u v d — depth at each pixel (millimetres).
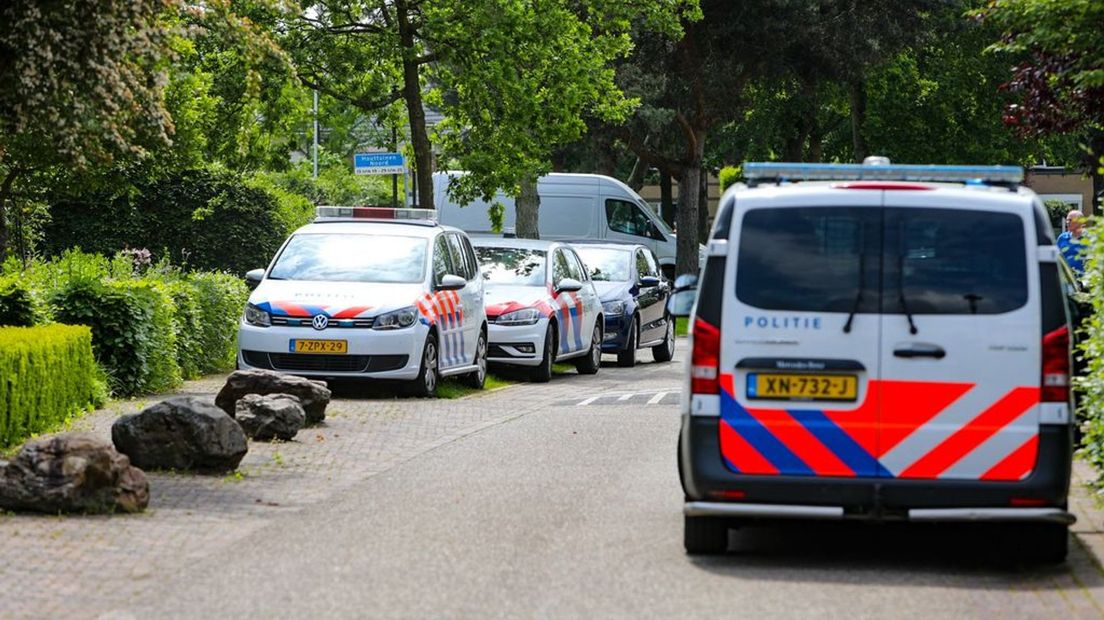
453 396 21000
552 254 25734
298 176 53562
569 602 8312
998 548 10156
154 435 13125
